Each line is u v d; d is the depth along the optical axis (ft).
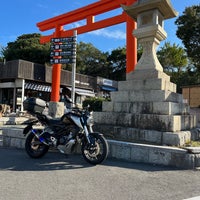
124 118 21.26
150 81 21.34
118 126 21.21
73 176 13.42
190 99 73.92
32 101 18.83
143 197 10.54
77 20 53.98
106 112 22.53
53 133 17.70
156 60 22.67
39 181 12.50
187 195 10.86
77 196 10.52
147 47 23.08
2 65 70.95
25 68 68.54
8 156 18.76
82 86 89.15
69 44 48.57
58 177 13.21
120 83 23.08
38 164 16.11
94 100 41.96
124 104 21.98
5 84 71.82
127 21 39.63
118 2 44.80
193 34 75.36
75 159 17.49
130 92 22.08
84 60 150.00
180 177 13.47
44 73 73.61
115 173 14.06
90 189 11.42
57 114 33.63
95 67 149.59
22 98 68.64
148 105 20.54
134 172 14.29
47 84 77.15
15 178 12.99
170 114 19.72
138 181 12.70
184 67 131.75
